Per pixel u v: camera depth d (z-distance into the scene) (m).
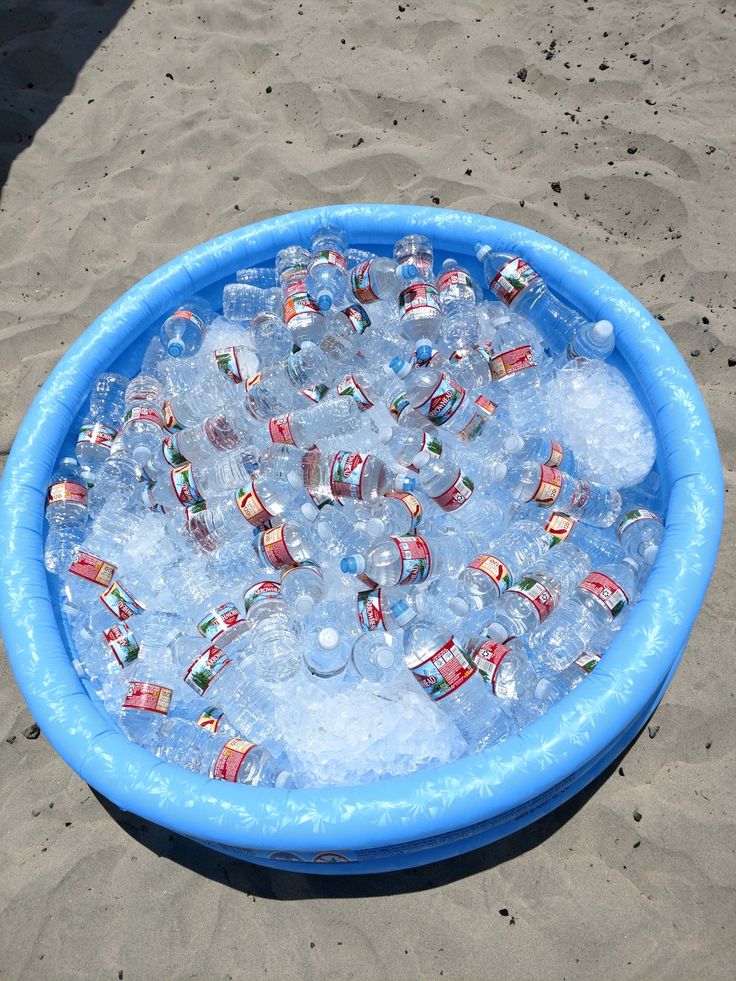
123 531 1.27
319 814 0.91
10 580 1.13
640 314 1.25
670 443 1.14
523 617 1.10
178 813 0.94
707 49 1.78
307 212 1.44
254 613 1.13
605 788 1.13
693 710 1.16
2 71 1.99
